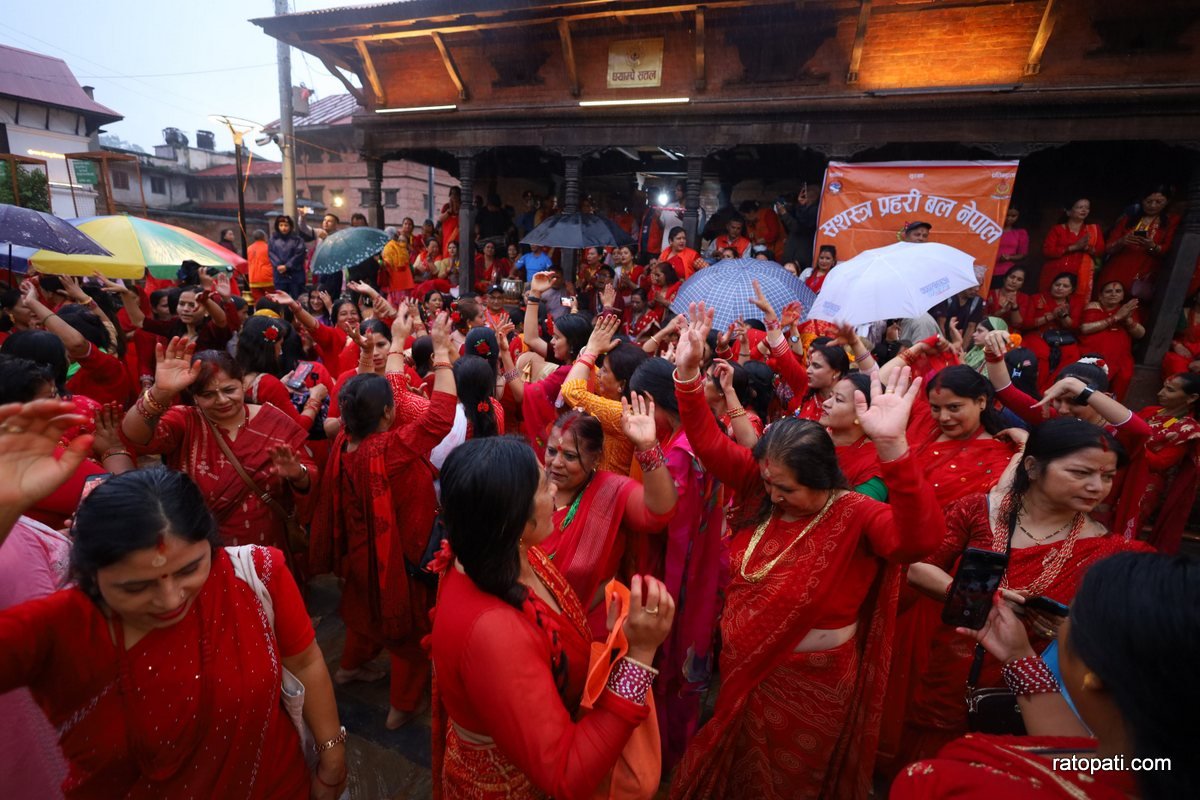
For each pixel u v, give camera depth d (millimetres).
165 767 1255
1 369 1947
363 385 2520
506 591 1178
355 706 2895
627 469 2443
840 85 7117
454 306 5332
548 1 7500
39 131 20547
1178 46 5930
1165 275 6156
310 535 2611
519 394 3645
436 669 1229
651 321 6797
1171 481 3754
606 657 1122
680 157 11219
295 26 8984
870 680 1914
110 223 5180
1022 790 812
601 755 1030
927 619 2279
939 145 8078
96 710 1204
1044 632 1606
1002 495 2143
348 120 18938
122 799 1272
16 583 1318
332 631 3521
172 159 27047
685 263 7672
